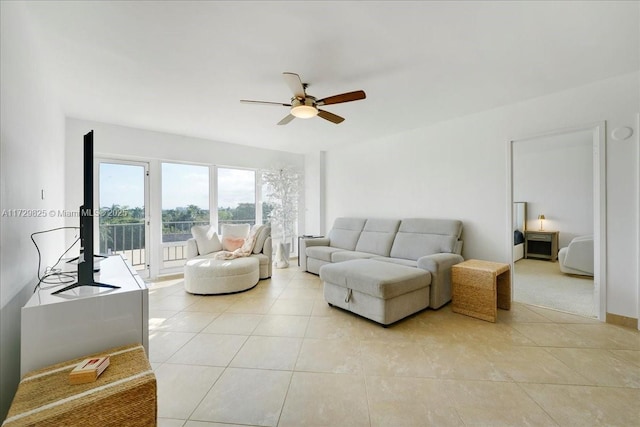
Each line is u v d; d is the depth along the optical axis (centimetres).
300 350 217
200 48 208
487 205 344
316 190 591
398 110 342
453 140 377
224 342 231
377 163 481
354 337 239
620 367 189
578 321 266
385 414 149
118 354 133
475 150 354
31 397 101
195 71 242
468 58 224
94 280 167
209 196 504
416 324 265
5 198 131
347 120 380
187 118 369
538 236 561
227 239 457
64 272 198
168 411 151
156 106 325
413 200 427
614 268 258
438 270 300
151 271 439
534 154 577
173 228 464
